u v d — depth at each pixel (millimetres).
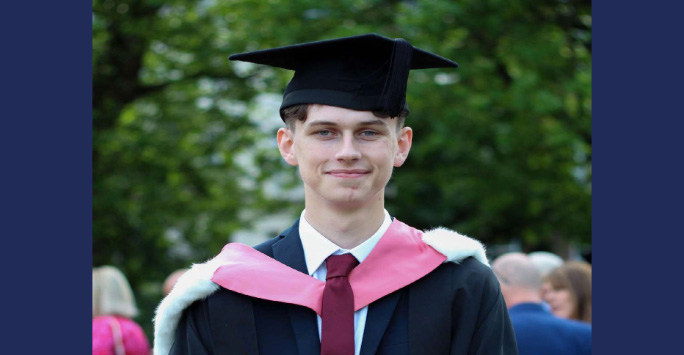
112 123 12648
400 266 3205
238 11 12219
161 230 12734
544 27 11836
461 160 12680
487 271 3270
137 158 12852
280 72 12484
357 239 3217
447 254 3227
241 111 13242
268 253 3342
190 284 3207
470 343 3160
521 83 11250
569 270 5547
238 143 13258
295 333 3150
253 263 3254
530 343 4910
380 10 11820
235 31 12258
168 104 13086
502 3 11539
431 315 3154
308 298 3148
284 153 3303
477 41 11844
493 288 3244
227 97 12875
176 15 12500
